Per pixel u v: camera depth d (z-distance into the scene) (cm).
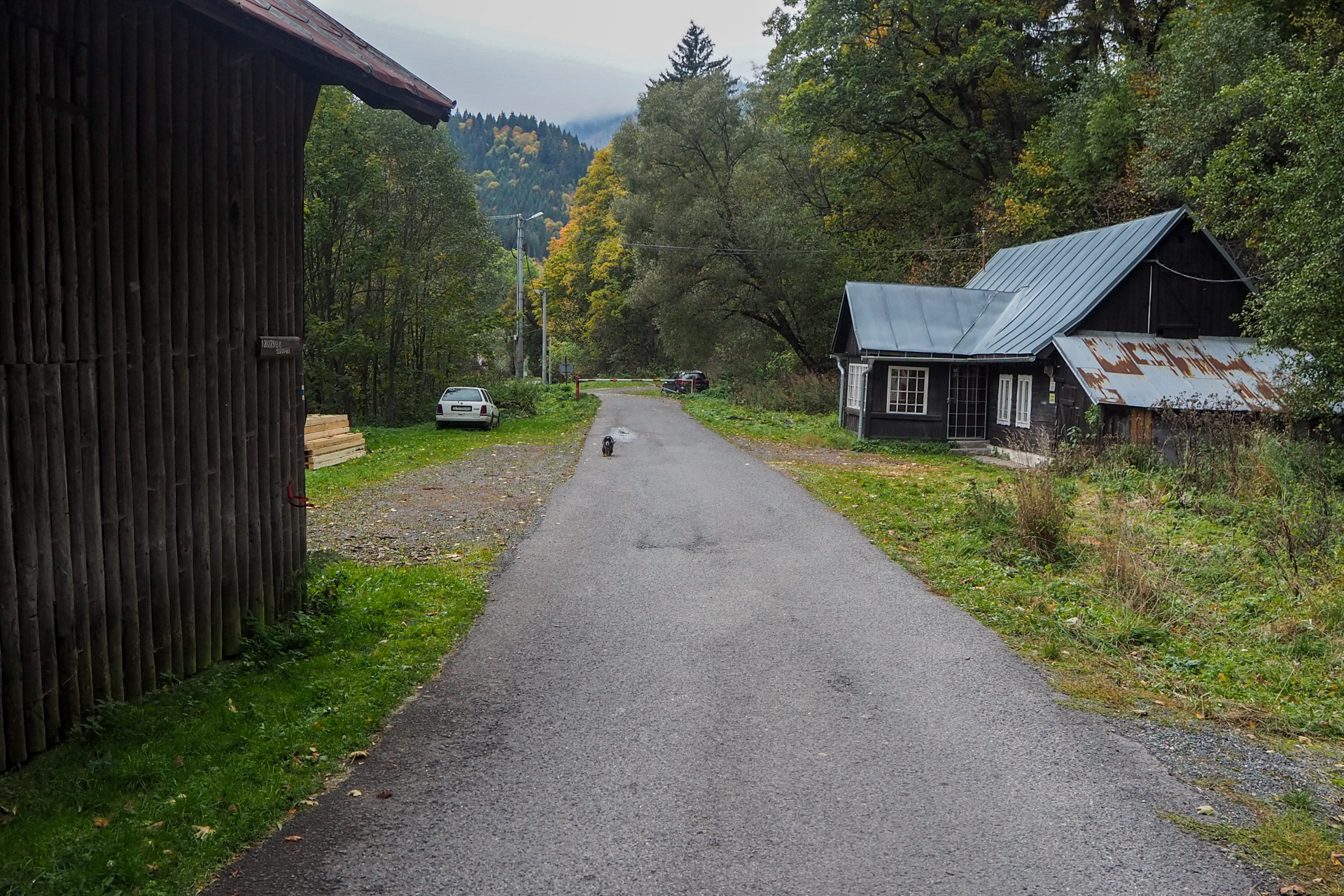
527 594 937
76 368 543
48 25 519
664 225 3903
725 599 924
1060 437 2162
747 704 643
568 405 3850
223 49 673
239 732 562
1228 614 908
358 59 659
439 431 2909
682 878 421
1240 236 2366
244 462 715
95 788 486
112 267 569
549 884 415
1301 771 556
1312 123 1438
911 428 2627
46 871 409
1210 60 2311
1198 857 445
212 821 459
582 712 625
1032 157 3344
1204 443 1756
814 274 4009
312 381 3009
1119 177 3034
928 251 3806
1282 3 2064
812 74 3816
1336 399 1527
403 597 886
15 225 500
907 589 971
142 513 598
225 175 680
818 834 463
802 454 2356
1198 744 591
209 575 669
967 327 2664
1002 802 500
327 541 1194
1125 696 676
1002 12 3547
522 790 508
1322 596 925
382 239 2928
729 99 4069
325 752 546
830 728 601
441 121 779
